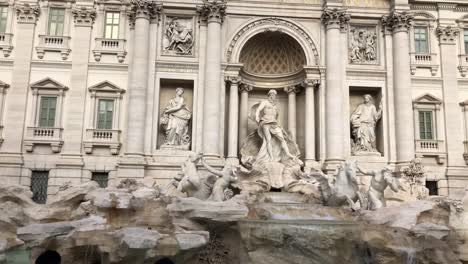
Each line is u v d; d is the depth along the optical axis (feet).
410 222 70.03
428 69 116.88
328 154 106.52
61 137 105.91
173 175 104.58
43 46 108.99
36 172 105.19
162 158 105.19
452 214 73.31
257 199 89.10
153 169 104.42
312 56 112.37
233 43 111.34
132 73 106.52
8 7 110.63
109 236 59.57
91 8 111.45
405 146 108.17
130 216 67.62
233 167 93.30
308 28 113.70
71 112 106.63
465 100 116.37
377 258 66.18
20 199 79.41
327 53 111.14
